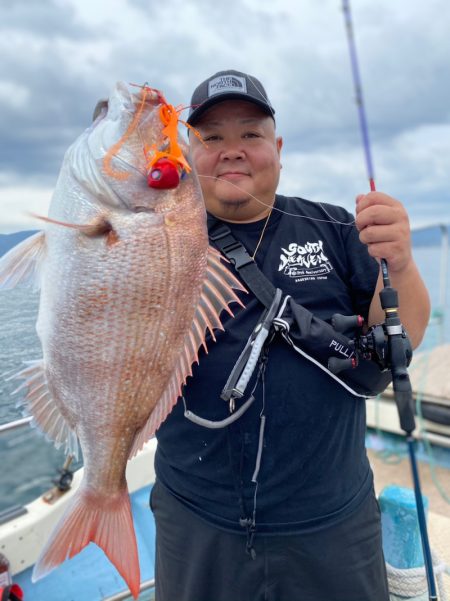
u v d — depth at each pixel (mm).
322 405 789
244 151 846
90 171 691
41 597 1222
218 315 733
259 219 895
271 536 773
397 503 1094
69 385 698
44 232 717
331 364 765
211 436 782
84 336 680
